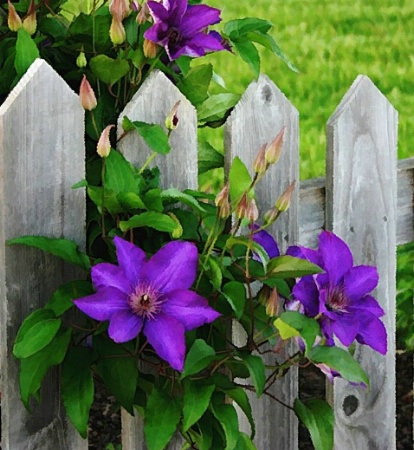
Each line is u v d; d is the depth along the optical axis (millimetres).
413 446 2582
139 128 1910
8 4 2045
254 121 2023
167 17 1942
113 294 1794
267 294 1910
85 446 1976
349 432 2184
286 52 4473
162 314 1805
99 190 1868
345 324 1868
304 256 1918
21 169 1868
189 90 2057
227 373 2029
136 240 1933
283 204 1858
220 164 2111
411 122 3926
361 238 2135
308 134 3758
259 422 2100
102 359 1870
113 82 1988
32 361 1842
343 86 4184
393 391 2201
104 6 2105
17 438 1924
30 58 1934
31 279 1896
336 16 4895
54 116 1877
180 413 1864
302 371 2770
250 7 5027
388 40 4652
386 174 2131
